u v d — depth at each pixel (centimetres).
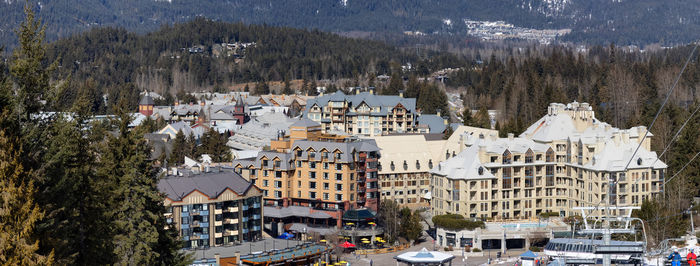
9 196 11431
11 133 12181
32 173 12225
